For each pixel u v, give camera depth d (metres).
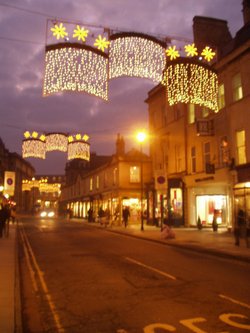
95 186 54.53
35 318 6.48
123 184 41.81
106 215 36.78
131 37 10.78
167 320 6.13
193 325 5.85
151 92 37.06
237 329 5.65
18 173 94.75
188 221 29.84
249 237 16.42
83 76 10.39
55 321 6.27
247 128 22.61
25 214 95.06
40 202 125.31
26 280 9.87
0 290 8.26
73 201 73.00
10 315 6.31
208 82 14.38
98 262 12.79
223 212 27.98
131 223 40.97
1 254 14.41
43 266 12.14
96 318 6.35
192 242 18.48
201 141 28.28
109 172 46.41
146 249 16.86
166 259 13.55
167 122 34.06
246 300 7.42
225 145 24.53
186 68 13.23
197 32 28.33
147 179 42.25
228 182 24.33
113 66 10.66
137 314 6.52
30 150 22.83
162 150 34.66
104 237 23.88
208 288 8.57
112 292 8.27
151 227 33.09
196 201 29.33
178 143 31.86
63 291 8.51
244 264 12.41
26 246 18.45
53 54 10.40
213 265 12.12
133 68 10.77
